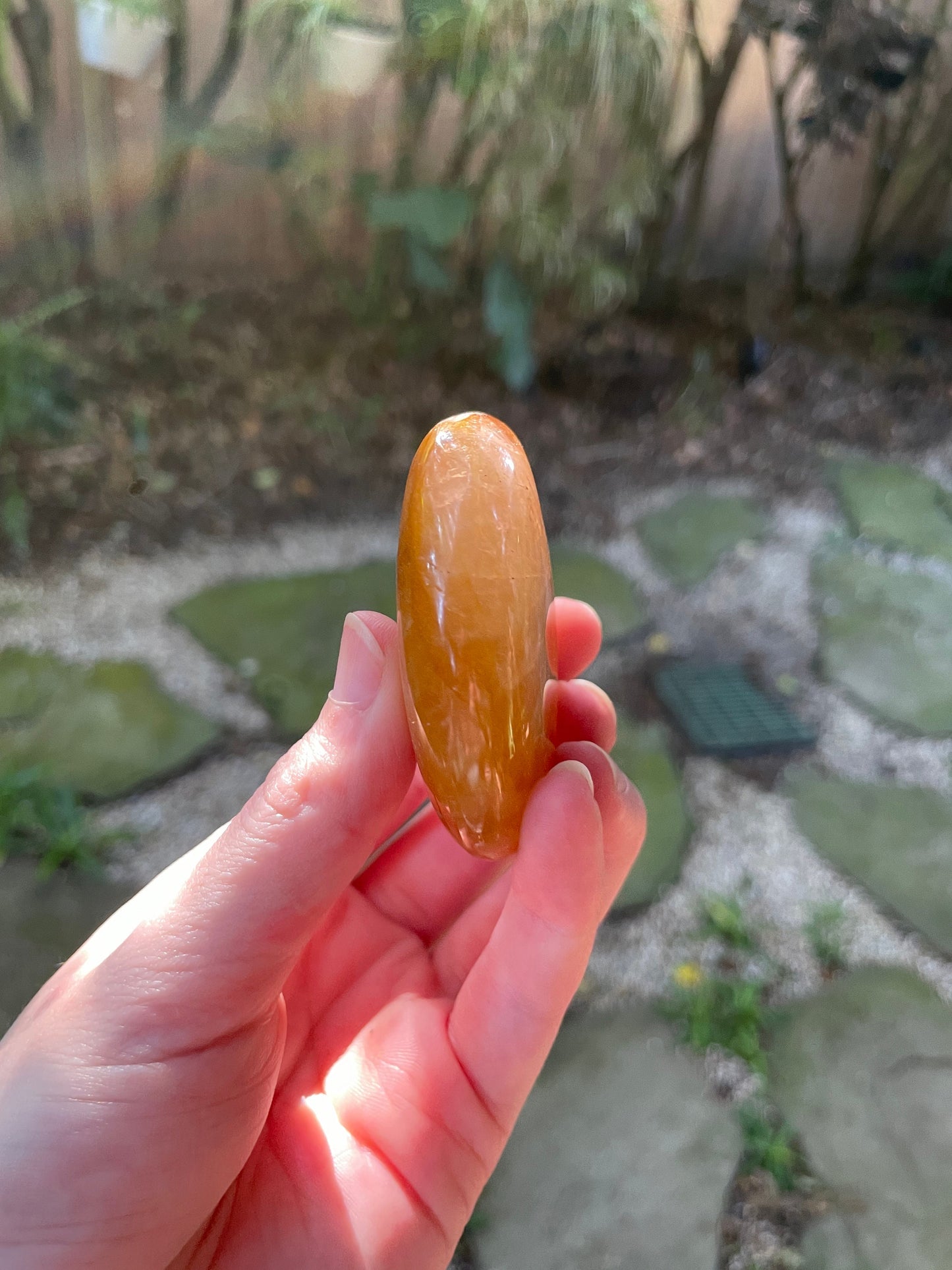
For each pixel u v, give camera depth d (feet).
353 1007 0.61
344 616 1.31
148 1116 0.43
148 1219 0.44
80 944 0.89
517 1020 0.54
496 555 0.42
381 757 0.44
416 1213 0.53
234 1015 0.44
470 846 0.46
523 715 0.43
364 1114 0.55
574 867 0.47
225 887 0.43
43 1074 0.42
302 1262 0.49
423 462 0.43
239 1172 0.50
